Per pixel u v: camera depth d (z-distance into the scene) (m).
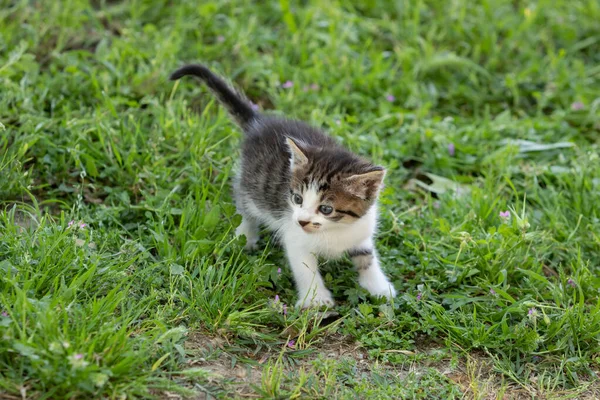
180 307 5.05
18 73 7.32
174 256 5.46
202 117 6.98
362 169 5.26
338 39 8.72
